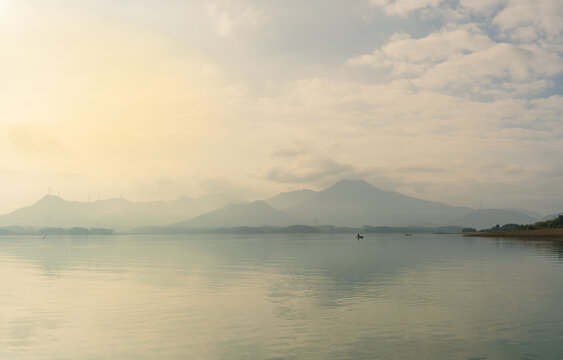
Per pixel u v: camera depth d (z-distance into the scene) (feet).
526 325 79.05
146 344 68.59
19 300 108.58
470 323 80.84
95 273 177.47
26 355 64.08
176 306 99.45
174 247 513.86
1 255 327.06
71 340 71.26
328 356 62.13
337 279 151.43
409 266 204.85
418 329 76.74
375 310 93.40
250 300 107.45
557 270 176.76
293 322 82.74
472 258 257.14
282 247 492.54
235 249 439.22
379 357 61.52
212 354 63.41
